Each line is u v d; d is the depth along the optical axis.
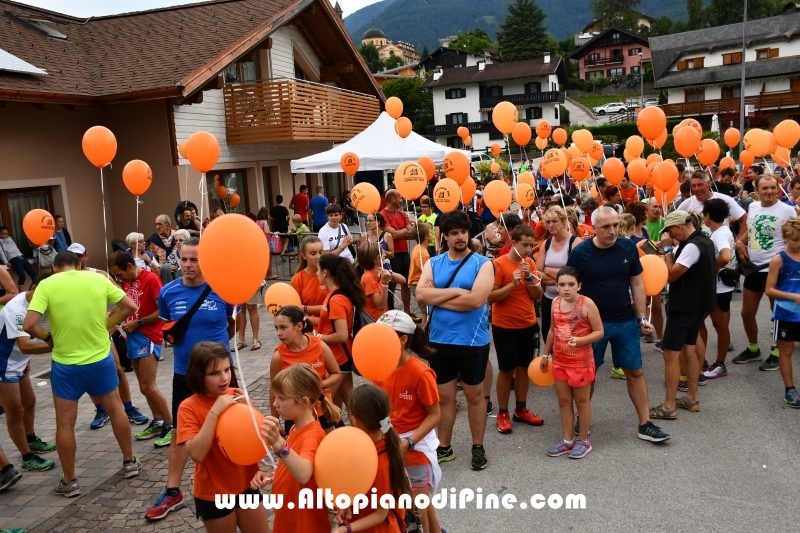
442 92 62.12
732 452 4.95
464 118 61.75
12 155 11.14
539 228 7.73
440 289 4.68
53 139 11.98
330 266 4.94
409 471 3.67
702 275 5.39
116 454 5.52
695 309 5.46
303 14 17.73
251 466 3.47
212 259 3.14
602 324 5.10
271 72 17.19
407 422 3.75
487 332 4.85
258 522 3.48
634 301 5.24
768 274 5.85
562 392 5.04
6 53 11.18
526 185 7.94
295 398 3.05
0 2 14.32
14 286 5.71
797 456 4.82
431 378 3.72
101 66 13.22
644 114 7.54
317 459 2.82
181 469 4.48
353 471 2.75
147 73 12.61
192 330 4.50
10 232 11.29
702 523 4.02
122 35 15.13
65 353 4.66
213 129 14.77
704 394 6.20
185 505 4.54
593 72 89.69
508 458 5.11
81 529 4.28
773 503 4.19
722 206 6.25
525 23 90.88
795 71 45.44
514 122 8.46
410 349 3.79
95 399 5.08
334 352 4.95
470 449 5.32
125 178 7.13
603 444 5.25
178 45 14.04
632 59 87.56
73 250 6.20
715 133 34.59
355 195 7.85
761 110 45.00
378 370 3.47
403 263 9.32
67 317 4.63
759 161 20.83
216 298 4.60
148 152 13.08
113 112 13.10
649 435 5.18
